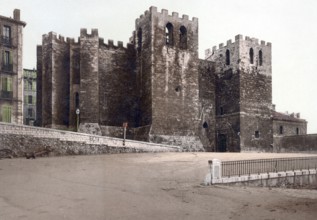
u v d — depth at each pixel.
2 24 47.62
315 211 17.36
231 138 60.88
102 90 54.34
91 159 35.12
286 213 16.89
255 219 15.84
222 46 65.31
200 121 61.53
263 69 63.75
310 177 29.58
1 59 47.19
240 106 60.06
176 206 17.84
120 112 55.19
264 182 26.77
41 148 37.19
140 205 17.78
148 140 49.84
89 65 52.00
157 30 53.53
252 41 63.34
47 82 53.44
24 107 80.38
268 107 63.22
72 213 16.16
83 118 50.88
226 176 25.59
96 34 52.84
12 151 35.72
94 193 20.08
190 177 26.17
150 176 26.36
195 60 56.00
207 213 16.72
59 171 27.69
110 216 15.78
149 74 52.78
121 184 22.97
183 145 52.09
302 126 69.12
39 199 18.62
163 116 51.94
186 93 54.41
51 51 53.19
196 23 56.88
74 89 53.41
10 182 23.05
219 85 64.69
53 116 52.06
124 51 57.00
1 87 46.91
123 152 42.31
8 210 16.64
